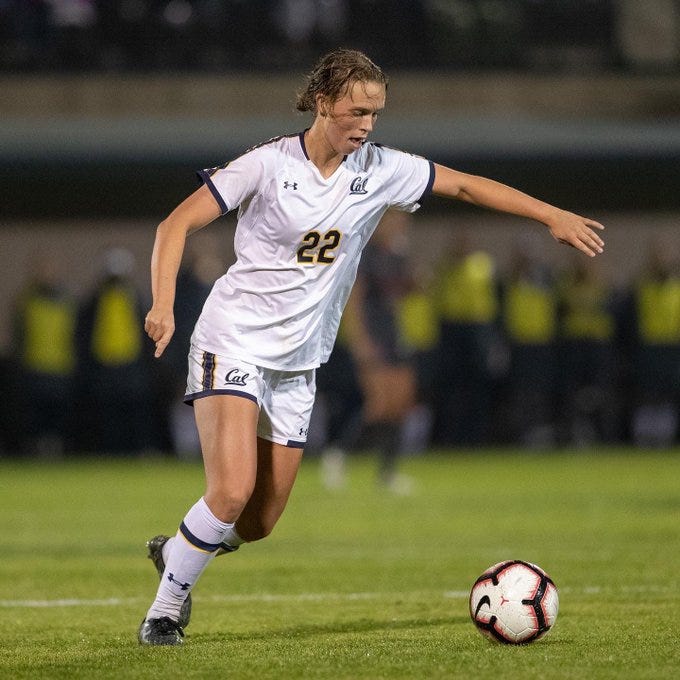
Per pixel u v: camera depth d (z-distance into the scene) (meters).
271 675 17.11
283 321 19.81
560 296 77.75
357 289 51.62
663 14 91.81
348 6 91.88
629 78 89.00
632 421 80.50
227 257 85.19
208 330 19.80
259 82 87.06
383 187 20.09
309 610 24.56
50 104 85.50
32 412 75.50
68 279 85.62
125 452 77.00
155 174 82.50
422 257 88.19
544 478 59.50
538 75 88.75
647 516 43.38
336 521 42.94
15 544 37.16
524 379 76.69
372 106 18.95
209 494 19.25
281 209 19.42
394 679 16.77
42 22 88.81
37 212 84.25
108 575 30.52
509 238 88.56
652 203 86.56
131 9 90.25
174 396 76.38
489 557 33.28
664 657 18.31
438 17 91.12
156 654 18.92
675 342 77.06
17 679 17.20
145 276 86.00
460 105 88.31
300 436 20.64
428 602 25.56
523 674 16.97
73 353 74.19
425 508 47.12
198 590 27.84
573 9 93.00
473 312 75.62
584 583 28.06
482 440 78.75
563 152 83.62
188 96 86.44
